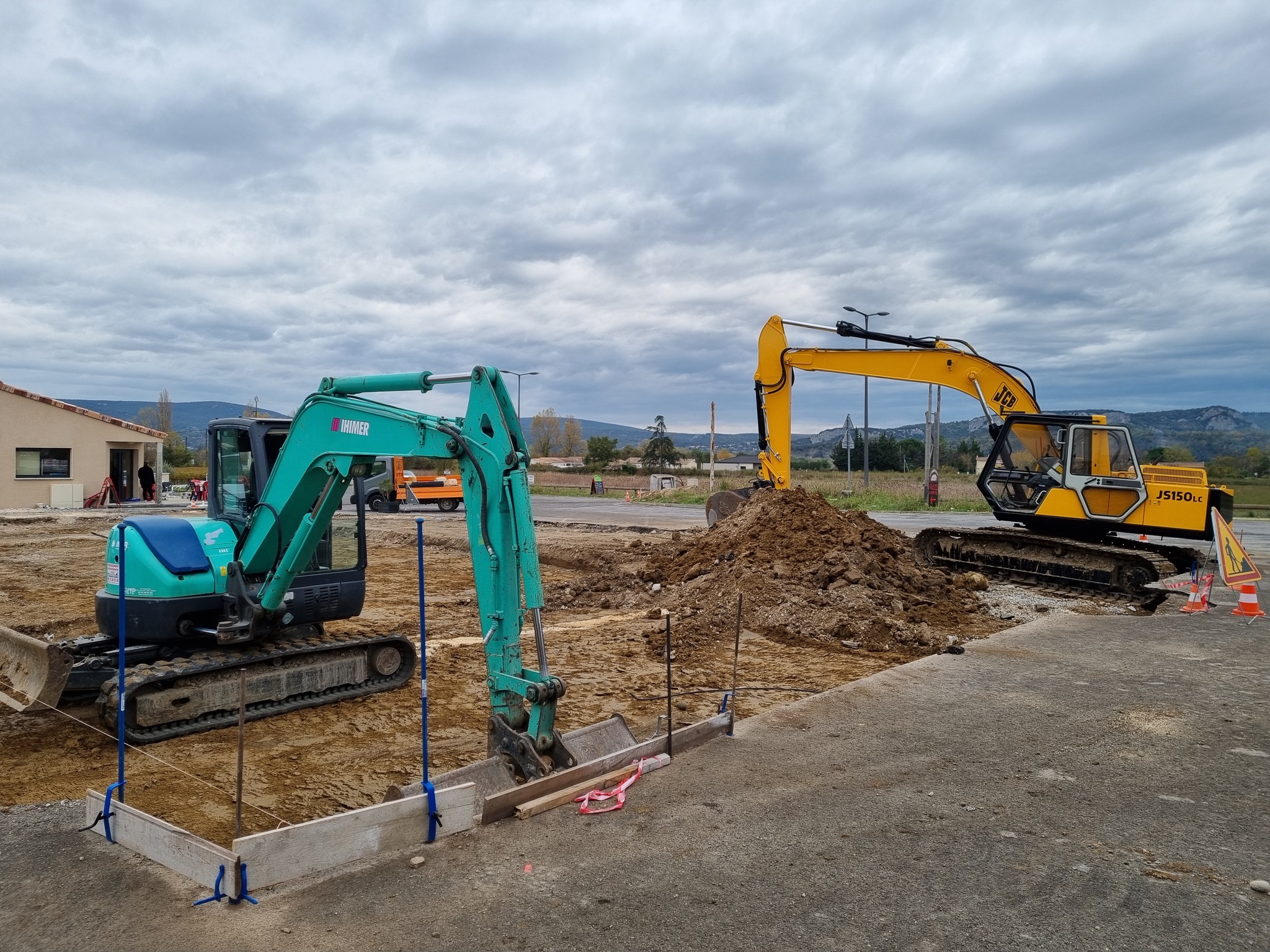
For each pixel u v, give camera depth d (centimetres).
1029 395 1659
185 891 439
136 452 3491
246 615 787
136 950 387
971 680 880
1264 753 668
